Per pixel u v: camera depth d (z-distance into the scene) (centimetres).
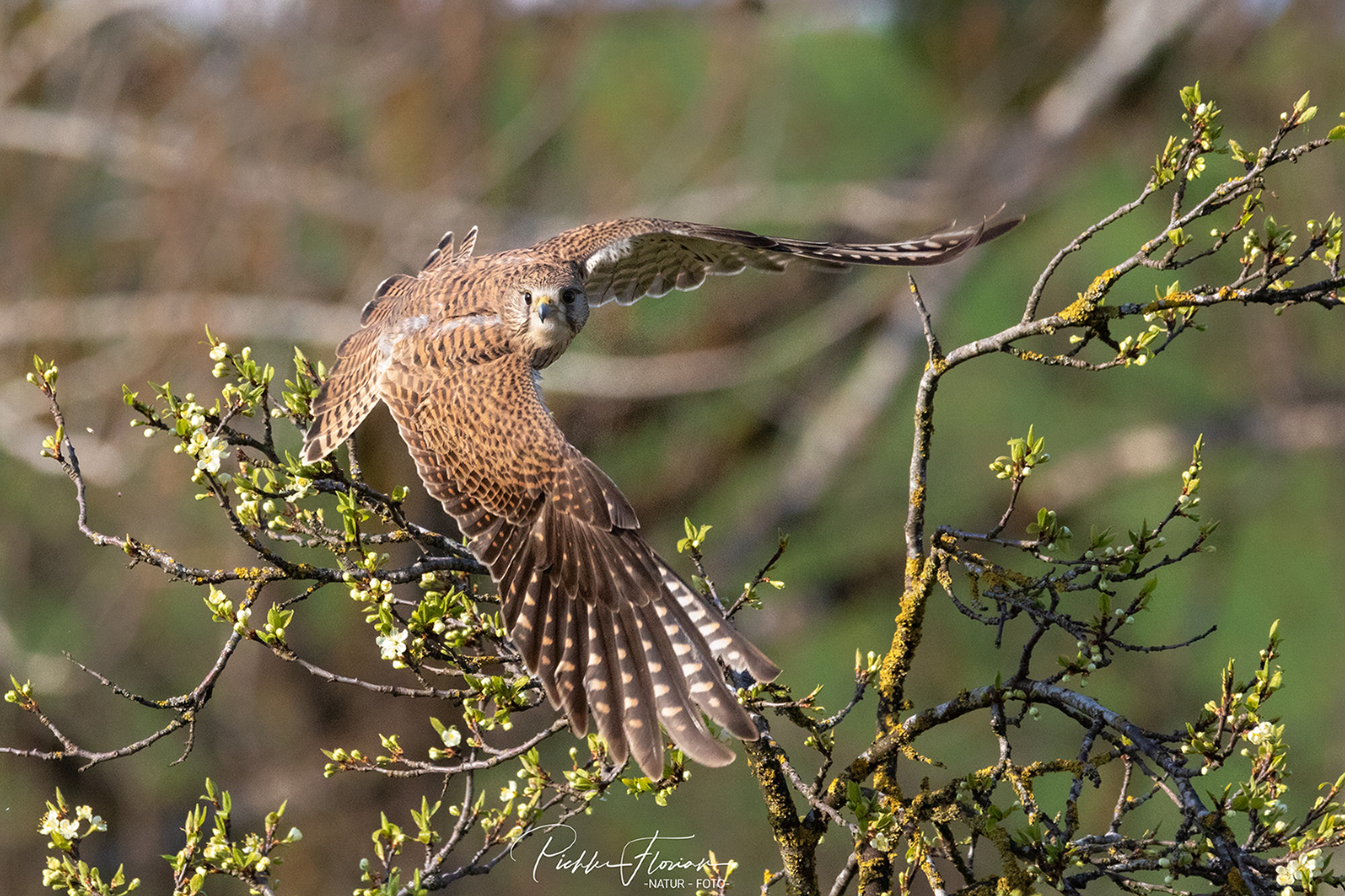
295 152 1528
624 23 1642
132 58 1584
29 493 1529
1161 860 426
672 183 1648
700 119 1642
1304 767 1542
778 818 505
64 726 1455
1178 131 1689
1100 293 468
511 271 599
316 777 1434
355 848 1422
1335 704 1583
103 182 1664
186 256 1514
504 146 1577
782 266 707
